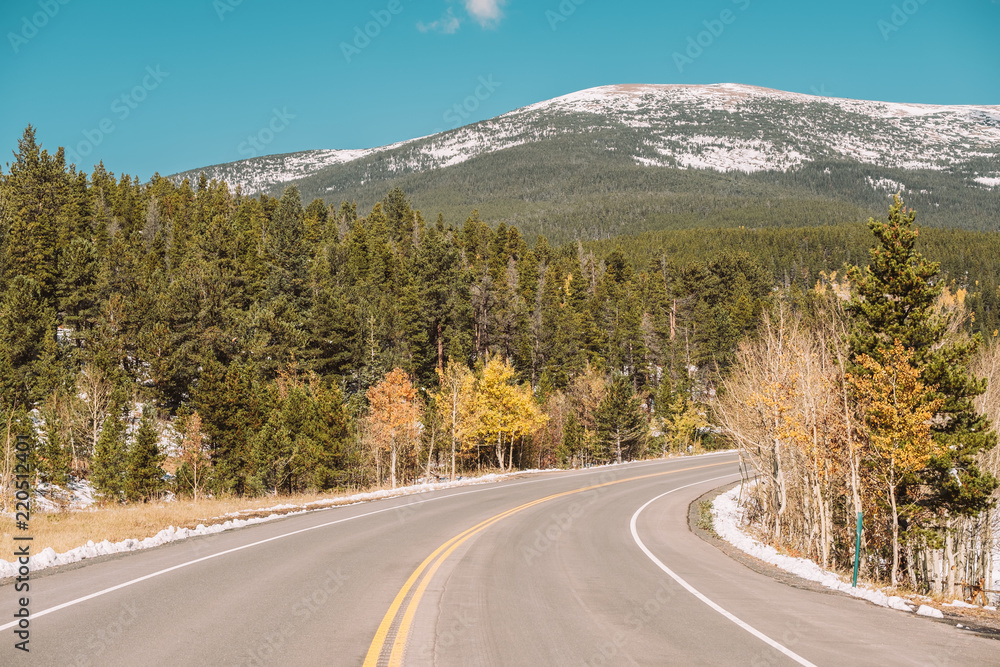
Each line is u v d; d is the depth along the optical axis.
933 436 17.47
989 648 6.88
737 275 109.25
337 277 75.25
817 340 20.84
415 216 141.88
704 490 31.52
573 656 6.18
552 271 112.38
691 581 10.55
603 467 46.47
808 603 9.02
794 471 23.42
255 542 13.34
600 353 81.88
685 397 69.00
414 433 45.56
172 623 6.92
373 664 5.71
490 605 8.20
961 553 20.66
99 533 14.24
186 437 34.72
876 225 19.52
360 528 15.91
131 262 58.50
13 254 53.91
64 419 35.78
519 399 45.47
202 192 130.50
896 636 7.26
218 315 53.00
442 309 69.44
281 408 42.75
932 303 19.25
